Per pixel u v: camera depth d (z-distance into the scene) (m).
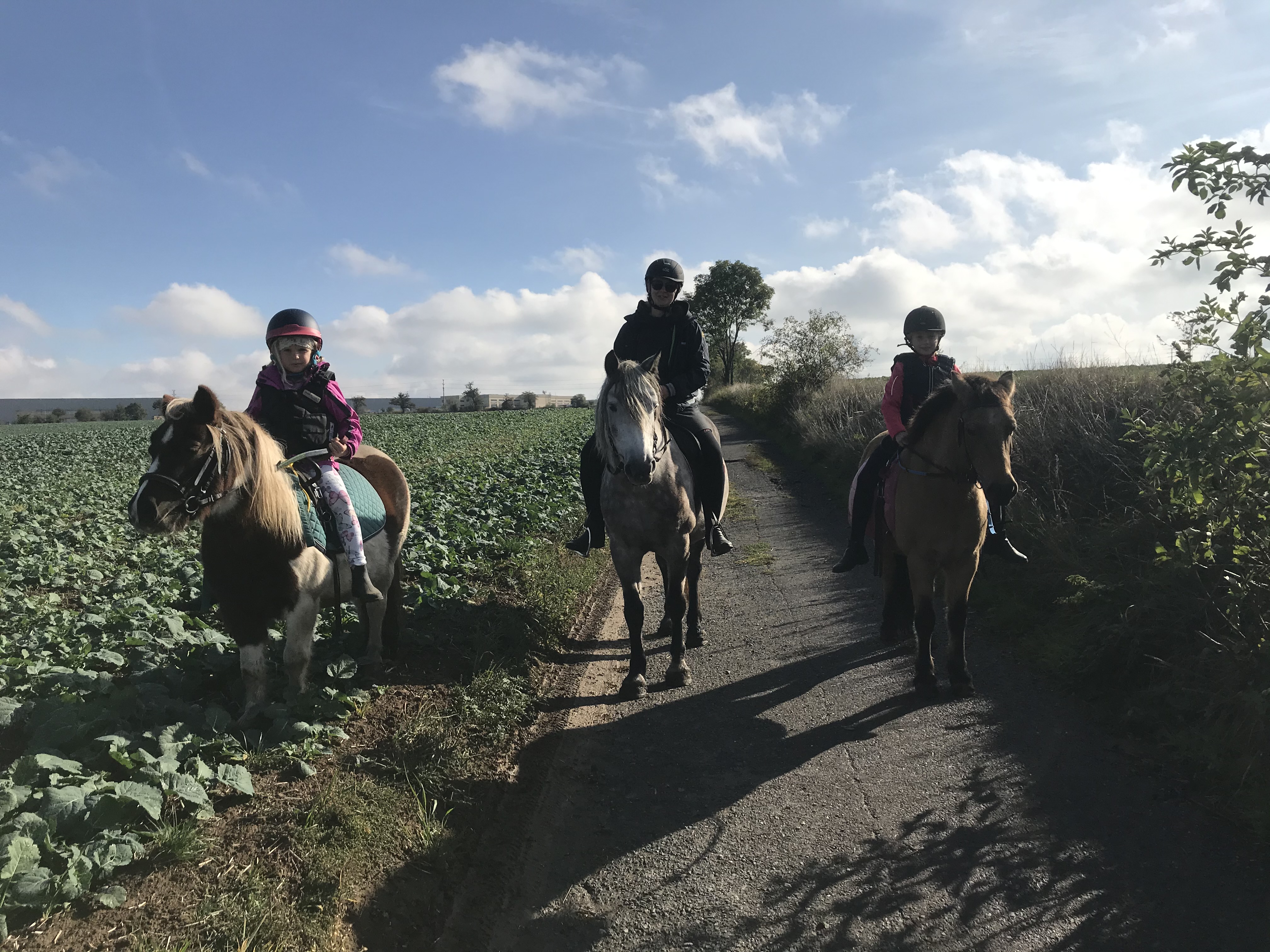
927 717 4.52
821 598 7.06
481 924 2.91
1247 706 3.79
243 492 3.73
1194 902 2.85
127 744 3.36
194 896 2.69
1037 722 4.37
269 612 3.99
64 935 2.46
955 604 4.80
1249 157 3.30
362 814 3.25
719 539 6.07
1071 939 2.70
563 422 38.16
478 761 4.05
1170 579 4.88
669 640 6.21
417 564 7.33
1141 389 8.36
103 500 14.71
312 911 2.71
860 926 2.82
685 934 2.84
